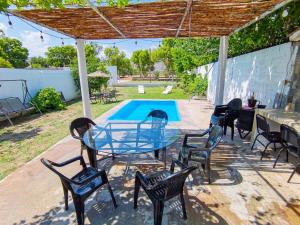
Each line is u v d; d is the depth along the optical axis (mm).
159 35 5188
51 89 9141
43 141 4914
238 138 4730
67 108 9484
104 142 3393
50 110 8961
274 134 3561
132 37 5289
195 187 2836
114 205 2463
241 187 2830
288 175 3129
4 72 7551
